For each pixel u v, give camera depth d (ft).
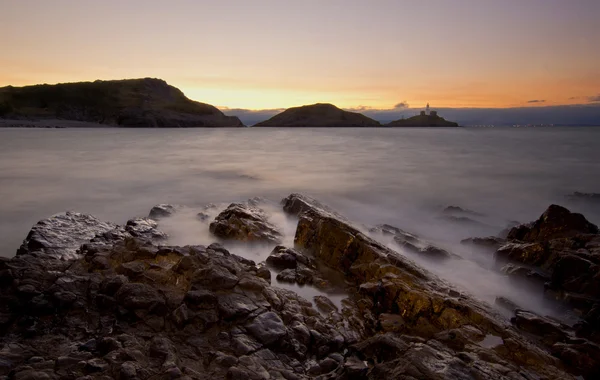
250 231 39.63
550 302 29.71
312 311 24.91
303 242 36.88
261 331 20.74
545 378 19.03
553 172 99.35
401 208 63.98
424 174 95.81
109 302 21.85
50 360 17.69
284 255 33.30
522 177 91.97
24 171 92.27
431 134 329.31
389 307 26.53
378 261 31.01
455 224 54.44
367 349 20.77
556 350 22.24
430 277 29.48
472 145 190.60
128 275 24.48
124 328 20.40
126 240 29.48
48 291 22.29
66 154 129.08
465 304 24.89
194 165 108.17
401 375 16.71
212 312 21.70
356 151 158.20
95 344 19.07
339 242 33.94
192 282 23.59
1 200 63.31
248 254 37.35
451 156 136.56
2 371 16.83
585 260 29.89
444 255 37.83
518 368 19.13
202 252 27.50
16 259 25.63
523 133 339.16
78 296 22.40
